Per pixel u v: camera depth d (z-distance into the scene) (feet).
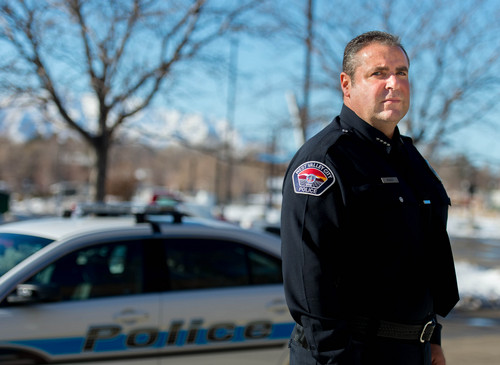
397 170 6.08
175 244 12.02
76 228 11.95
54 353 10.43
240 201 212.23
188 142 31.17
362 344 5.61
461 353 18.44
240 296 11.87
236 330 11.68
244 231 12.73
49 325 10.43
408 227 5.70
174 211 13.74
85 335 10.65
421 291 5.79
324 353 5.26
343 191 5.57
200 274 11.94
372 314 5.64
